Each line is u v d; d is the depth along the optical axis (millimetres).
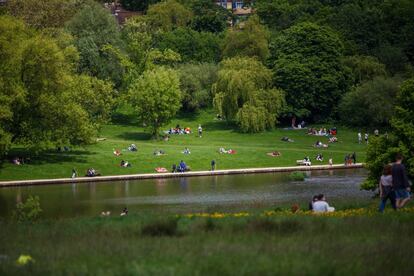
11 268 32094
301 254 33219
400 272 29656
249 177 144000
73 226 47000
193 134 198125
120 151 164375
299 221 44031
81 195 118000
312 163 162500
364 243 36156
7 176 137625
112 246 36875
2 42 137750
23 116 141875
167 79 187750
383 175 52062
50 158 152625
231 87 196250
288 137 194250
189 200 108812
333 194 113250
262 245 35594
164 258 32688
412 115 97312
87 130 147375
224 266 30266
